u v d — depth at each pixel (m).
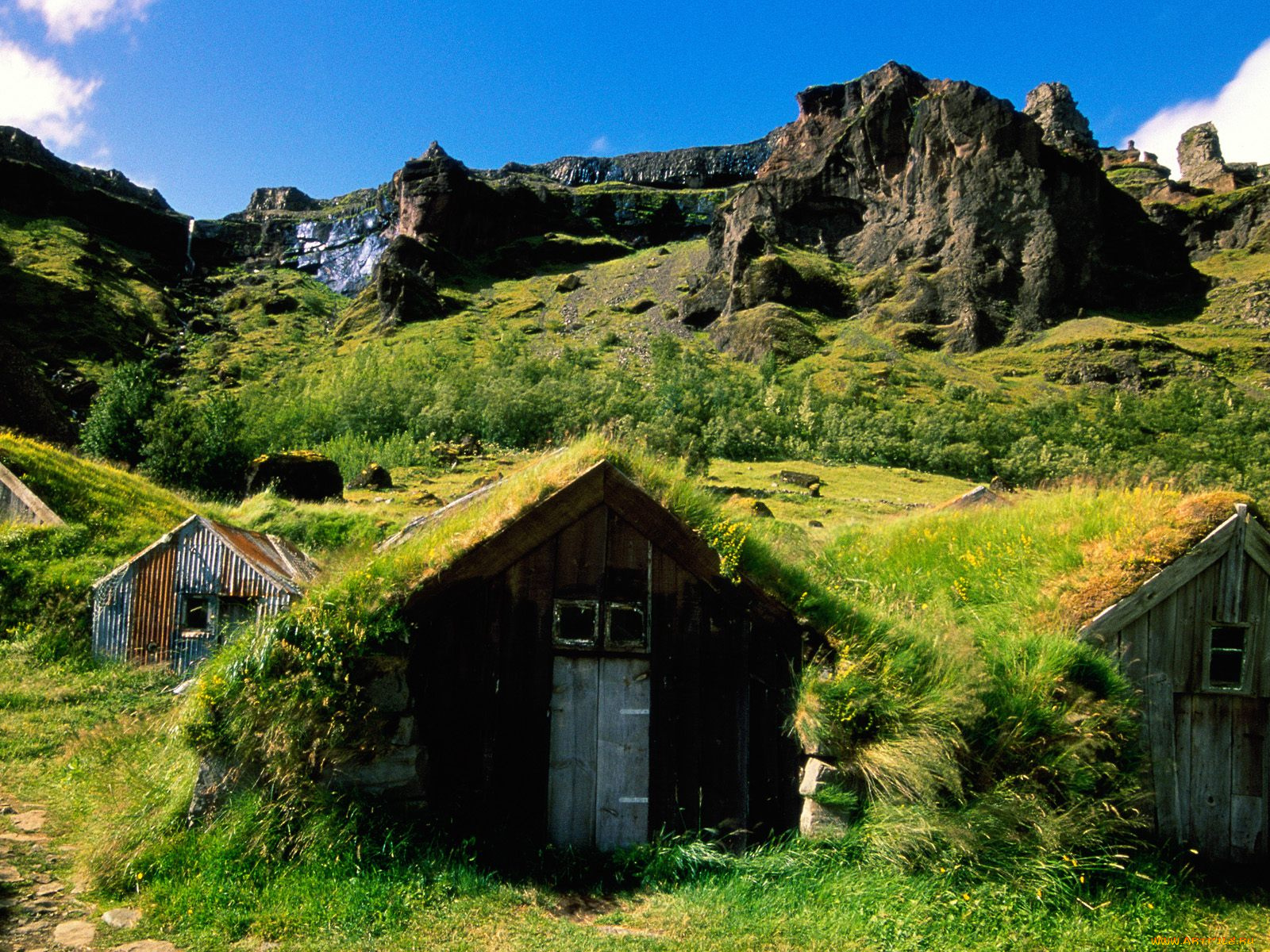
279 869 5.68
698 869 6.15
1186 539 7.82
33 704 11.97
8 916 5.21
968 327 144.62
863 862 6.05
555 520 6.75
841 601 7.26
